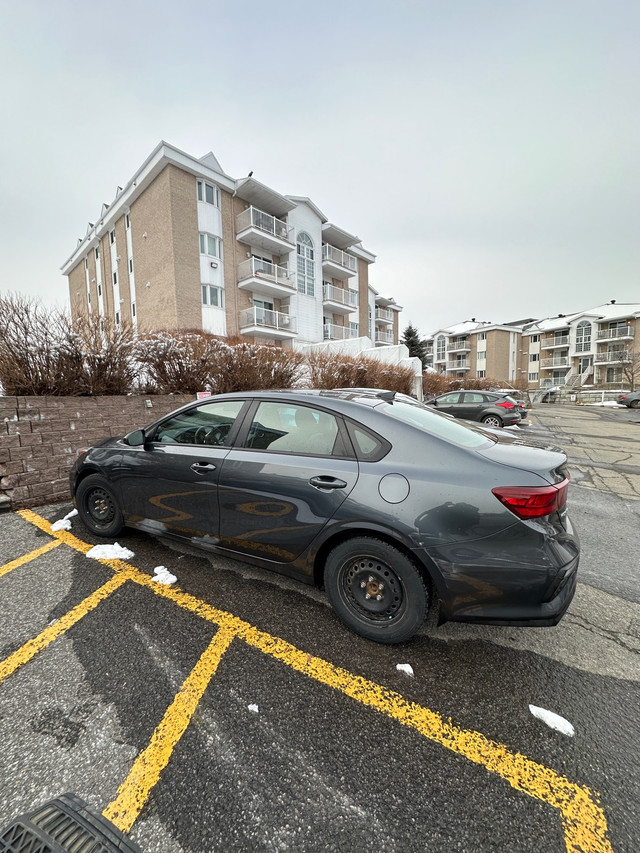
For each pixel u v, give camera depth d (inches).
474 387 1013.2
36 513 159.0
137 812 50.1
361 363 510.0
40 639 83.4
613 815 50.9
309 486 88.0
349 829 49.1
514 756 59.5
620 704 69.5
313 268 986.7
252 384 317.7
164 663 77.2
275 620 91.7
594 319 1642.5
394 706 68.6
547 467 78.2
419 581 77.9
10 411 161.9
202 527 106.2
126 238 828.0
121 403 210.2
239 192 798.5
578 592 107.7
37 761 56.4
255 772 56.1
